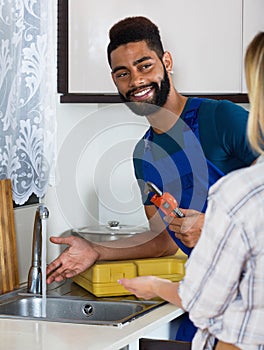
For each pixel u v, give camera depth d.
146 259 2.67
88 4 2.82
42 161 2.75
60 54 2.88
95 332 2.09
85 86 2.87
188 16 2.75
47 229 2.93
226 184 1.63
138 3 2.78
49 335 2.06
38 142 2.72
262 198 1.60
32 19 2.66
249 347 1.64
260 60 1.61
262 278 1.61
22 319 2.23
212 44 2.76
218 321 1.69
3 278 2.58
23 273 2.79
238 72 2.76
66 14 2.85
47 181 2.79
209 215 1.64
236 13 2.73
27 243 2.82
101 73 2.84
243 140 2.44
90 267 2.61
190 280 1.67
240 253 1.60
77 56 2.86
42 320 2.21
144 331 2.12
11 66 2.53
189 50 2.77
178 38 2.76
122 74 2.62
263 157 1.78
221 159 2.51
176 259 2.65
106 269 2.55
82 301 2.51
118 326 2.13
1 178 2.60
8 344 1.97
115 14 2.80
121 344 2.01
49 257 2.96
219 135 2.49
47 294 2.59
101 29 2.82
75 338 2.03
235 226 1.60
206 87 2.78
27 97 2.67
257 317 1.63
